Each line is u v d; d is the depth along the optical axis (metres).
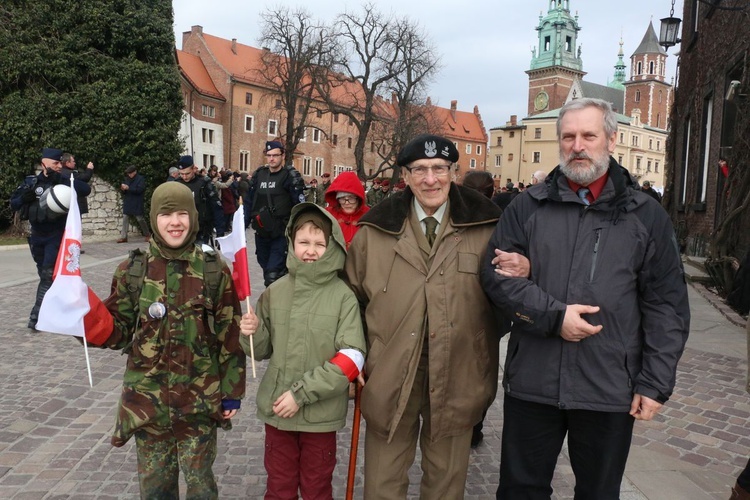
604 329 2.40
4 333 6.72
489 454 4.04
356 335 2.71
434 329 2.64
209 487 2.72
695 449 4.18
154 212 2.59
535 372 2.53
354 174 5.59
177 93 18.89
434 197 2.68
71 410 4.57
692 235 15.01
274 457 2.81
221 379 2.75
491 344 2.85
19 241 15.51
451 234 2.72
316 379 2.60
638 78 115.00
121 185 16.91
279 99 42.34
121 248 15.27
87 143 17.44
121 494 3.34
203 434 2.69
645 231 2.41
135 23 18.11
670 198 18.64
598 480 2.53
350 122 43.50
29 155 17.02
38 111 16.97
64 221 6.74
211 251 2.72
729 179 10.27
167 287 2.61
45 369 5.54
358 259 2.83
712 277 9.88
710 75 13.52
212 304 2.67
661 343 2.38
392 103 48.81
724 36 12.09
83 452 3.85
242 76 62.50
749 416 4.80
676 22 13.24
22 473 3.55
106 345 2.59
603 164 2.43
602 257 2.42
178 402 2.60
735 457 4.08
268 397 2.77
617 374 2.42
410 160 2.64
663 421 4.66
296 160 69.56
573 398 2.45
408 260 2.70
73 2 17.56
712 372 5.91
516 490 2.66
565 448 4.15
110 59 17.78
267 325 2.82
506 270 2.52
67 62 17.31
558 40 110.31
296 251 2.74
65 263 2.46
